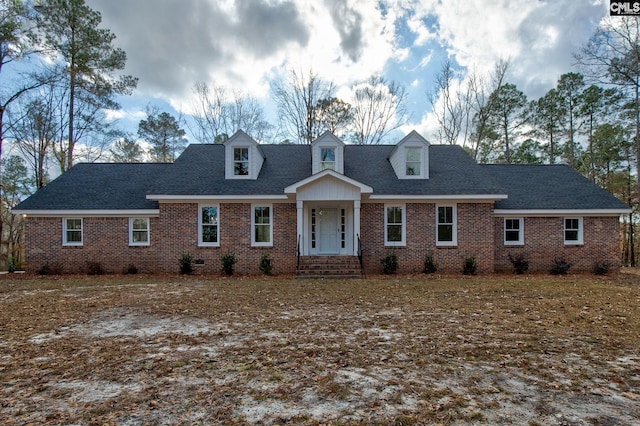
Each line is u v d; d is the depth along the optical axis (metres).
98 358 5.04
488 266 15.22
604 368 4.59
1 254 28.92
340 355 5.09
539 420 3.31
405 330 6.33
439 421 3.29
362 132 32.28
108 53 22.64
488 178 16.11
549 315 7.38
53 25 20.58
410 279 13.23
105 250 15.84
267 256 14.95
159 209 15.39
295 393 3.91
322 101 31.86
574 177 17.88
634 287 11.18
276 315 7.52
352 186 14.45
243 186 15.50
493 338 5.84
